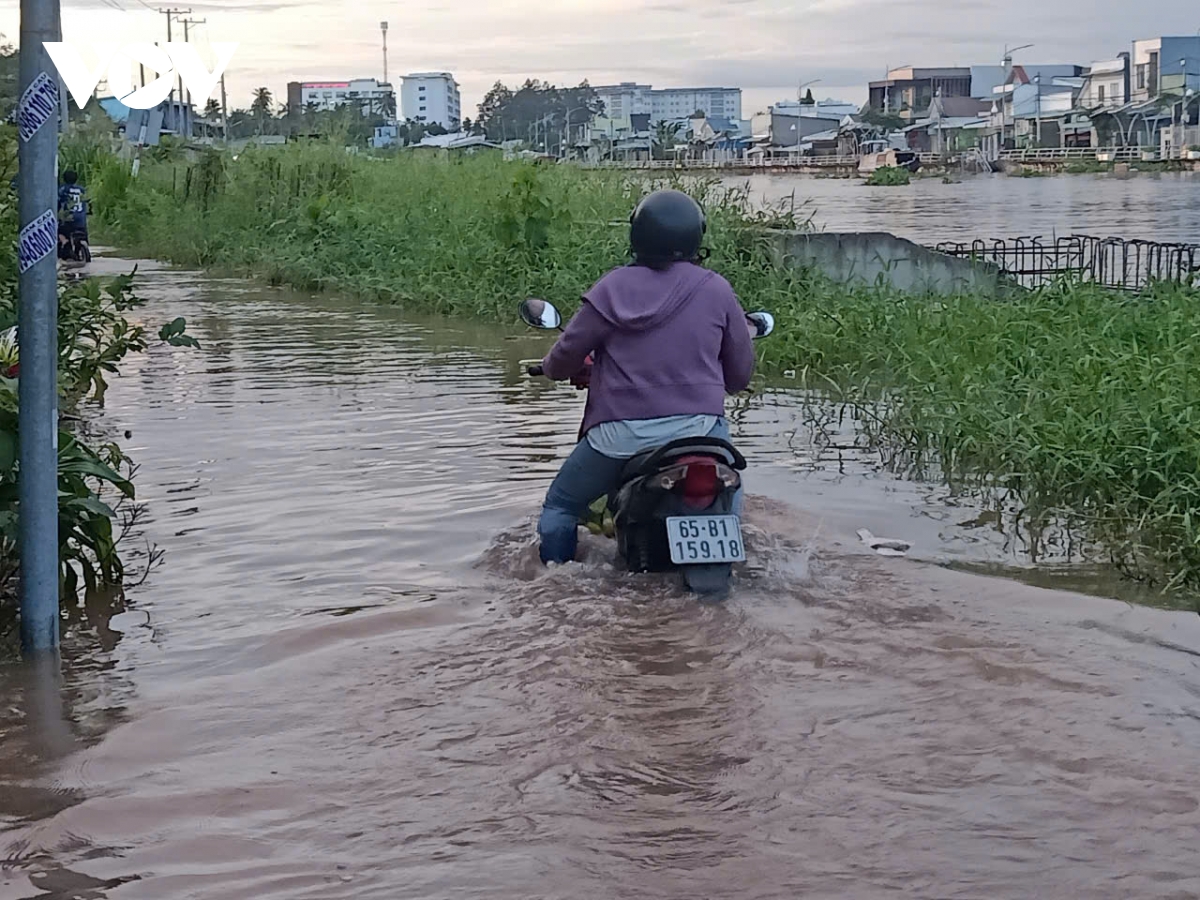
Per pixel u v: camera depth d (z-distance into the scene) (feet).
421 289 53.93
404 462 26.27
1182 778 12.94
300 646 16.69
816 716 14.44
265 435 28.89
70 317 29.01
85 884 11.27
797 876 11.26
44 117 15.71
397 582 19.16
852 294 42.88
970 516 23.00
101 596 18.74
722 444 18.45
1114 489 23.53
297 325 48.52
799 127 348.79
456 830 12.10
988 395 28.37
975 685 15.26
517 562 19.80
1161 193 148.56
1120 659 16.08
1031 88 349.41
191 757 13.66
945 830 12.00
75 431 29.17
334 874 11.39
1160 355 30.01
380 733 14.15
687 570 18.42
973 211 111.75
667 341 19.12
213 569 19.84
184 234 77.82
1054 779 12.96
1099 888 11.03
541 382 35.60
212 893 11.12
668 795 12.71
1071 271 42.06
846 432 29.76
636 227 19.49
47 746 13.97
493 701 14.94
